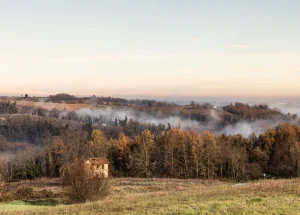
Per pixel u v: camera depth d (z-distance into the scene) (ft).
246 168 263.70
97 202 91.04
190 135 290.97
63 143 322.75
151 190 161.79
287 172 249.55
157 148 289.12
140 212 67.00
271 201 69.15
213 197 82.64
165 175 276.21
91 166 124.47
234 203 68.85
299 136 303.07
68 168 116.57
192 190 123.85
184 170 270.67
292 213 57.11
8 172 289.94
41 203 122.31
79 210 77.25
